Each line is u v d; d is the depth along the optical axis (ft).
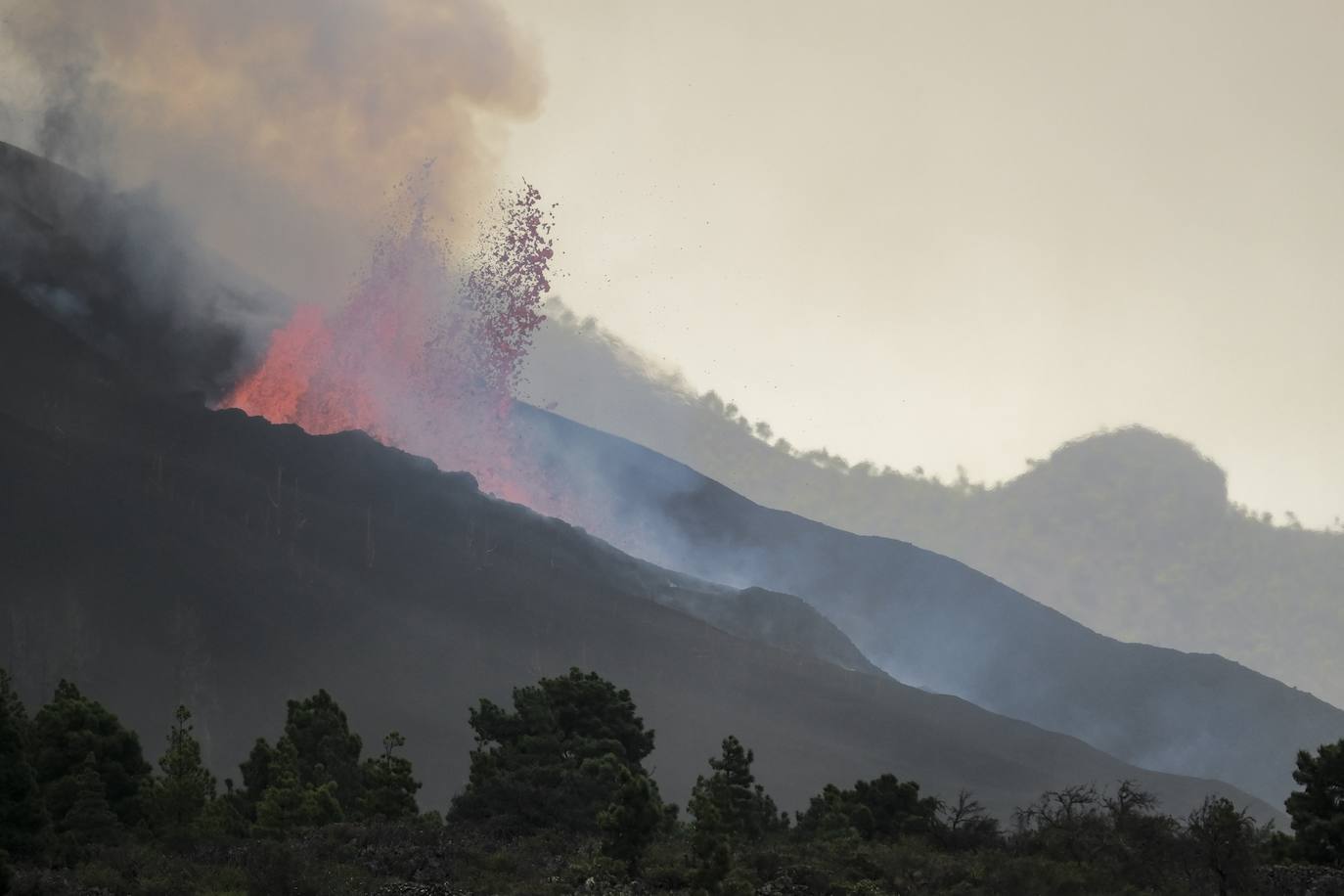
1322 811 404.77
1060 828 393.29
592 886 328.29
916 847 415.23
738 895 319.27
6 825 357.61
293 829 411.54
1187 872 354.13
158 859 354.74
